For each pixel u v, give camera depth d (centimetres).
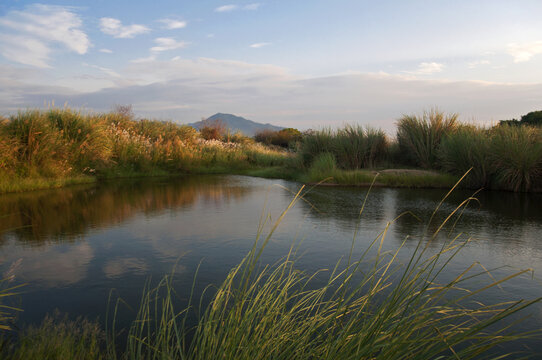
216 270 344
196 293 289
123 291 294
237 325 182
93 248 420
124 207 709
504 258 386
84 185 1100
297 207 720
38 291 294
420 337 162
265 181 1300
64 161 1157
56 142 1137
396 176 1171
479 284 311
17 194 876
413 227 534
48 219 588
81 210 671
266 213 650
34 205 720
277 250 412
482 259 382
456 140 1207
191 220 586
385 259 379
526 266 360
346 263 364
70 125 1283
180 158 1741
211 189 1036
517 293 295
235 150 2194
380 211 674
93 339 214
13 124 1065
